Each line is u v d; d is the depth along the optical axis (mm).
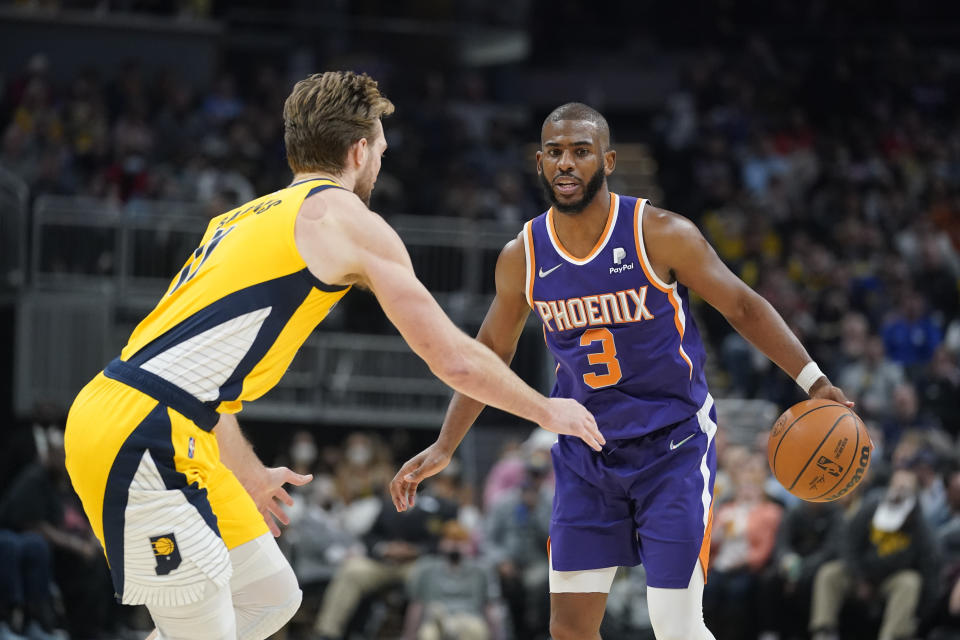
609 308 4148
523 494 10445
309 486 11188
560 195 4062
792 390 13344
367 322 13609
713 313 15102
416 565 9883
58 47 17031
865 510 9188
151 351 3479
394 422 13531
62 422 10938
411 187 16203
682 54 22766
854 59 20234
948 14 22188
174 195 14328
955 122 19797
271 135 16172
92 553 9289
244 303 3471
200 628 3502
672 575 4098
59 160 14391
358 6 18797
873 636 9188
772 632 9484
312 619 10352
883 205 16969
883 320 14195
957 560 9188
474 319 13711
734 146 18656
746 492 9844
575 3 22688
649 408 4184
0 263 12117
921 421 12133
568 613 4301
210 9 18375
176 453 3410
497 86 19734
